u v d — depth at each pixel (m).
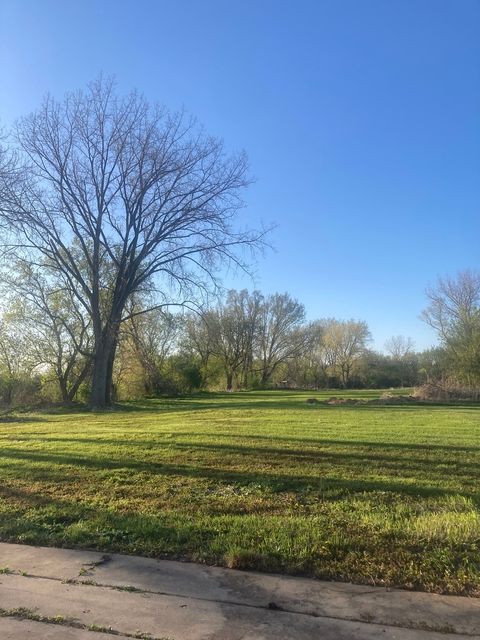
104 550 5.21
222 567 4.74
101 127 27.50
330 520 5.89
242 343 74.62
